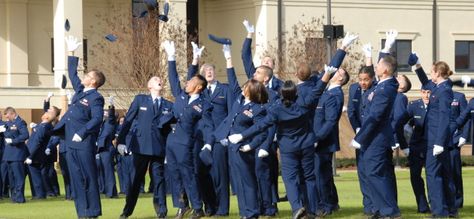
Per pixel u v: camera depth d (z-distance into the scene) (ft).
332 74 106.22
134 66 282.15
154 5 140.15
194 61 122.72
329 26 215.51
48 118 162.30
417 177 117.91
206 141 114.73
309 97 104.37
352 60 307.17
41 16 322.34
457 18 341.21
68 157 113.29
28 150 160.86
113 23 295.28
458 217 112.37
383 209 105.09
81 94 113.80
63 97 282.77
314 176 106.73
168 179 121.60
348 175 230.27
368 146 104.68
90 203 113.09
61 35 288.92
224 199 117.19
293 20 318.65
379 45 329.52
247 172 108.58
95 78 113.91
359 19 327.26
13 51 317.63
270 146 107.55
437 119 110.52
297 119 104.22
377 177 104.88
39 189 165.27
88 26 320.09
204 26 338.75
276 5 317.63
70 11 288.71
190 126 112.27
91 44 320.09
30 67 320.70
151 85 115.65
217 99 119.65
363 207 123.54
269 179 112.78
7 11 317.01
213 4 338.75
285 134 104.99
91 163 112.98
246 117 107.86
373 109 103.50
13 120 158.20
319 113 115.03
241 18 328.90
